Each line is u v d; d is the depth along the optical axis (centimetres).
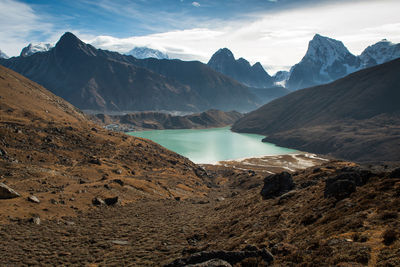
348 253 1742
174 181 14675
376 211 2411
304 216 3127
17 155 11819
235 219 4481
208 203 9538
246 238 3144
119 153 18088
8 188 5625
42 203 5766
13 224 4397
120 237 4269
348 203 2953
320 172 6681
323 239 2167
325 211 3122
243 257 2048
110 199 7194
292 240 2553
